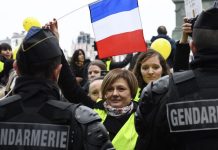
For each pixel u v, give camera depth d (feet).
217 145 11.34
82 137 10.71
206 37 11.62
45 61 11.02
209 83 11.63
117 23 23.29
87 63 35.88
